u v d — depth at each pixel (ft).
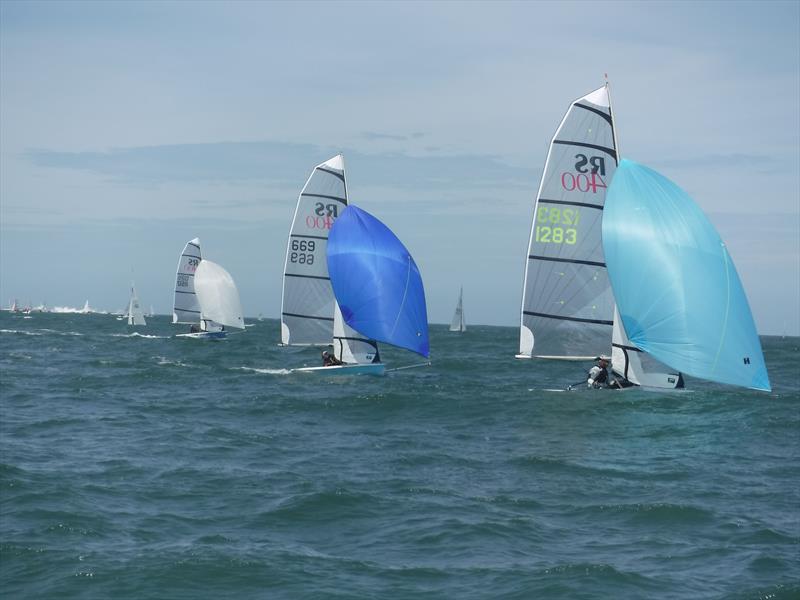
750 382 286.46
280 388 372.79
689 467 204.64
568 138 319.27
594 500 171.32
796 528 151.33
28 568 128.77
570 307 323.78
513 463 209.56
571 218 320.91
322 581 123.85
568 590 119.65
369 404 314.96
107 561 131.23
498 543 142.72
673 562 132.67
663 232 289.53
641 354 309.42
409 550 139.44
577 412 285.02
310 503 167.02
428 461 212.43
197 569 127.85
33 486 176.86
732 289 288.71
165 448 228.43
